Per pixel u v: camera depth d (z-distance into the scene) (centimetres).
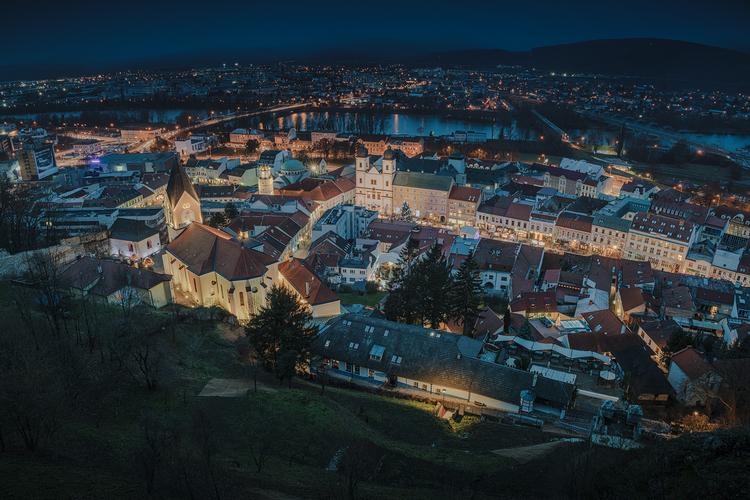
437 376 8619
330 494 5216
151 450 4934
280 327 8475
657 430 7156
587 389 9619
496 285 15450
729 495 4119
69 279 10725
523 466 6156
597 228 18850
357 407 7669
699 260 16512
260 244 13588
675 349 10650
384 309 12375
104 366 7369
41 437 5416
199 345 9331
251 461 5725
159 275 11556
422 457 6234
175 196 13375
